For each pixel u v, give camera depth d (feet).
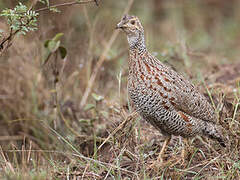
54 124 36.19
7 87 39.09
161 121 27.58
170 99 26.96
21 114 38.42
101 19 43.47
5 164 27.78
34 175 24.88
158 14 69.21
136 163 27.58
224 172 26.43
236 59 52.49
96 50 43.21
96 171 26.86
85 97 38.91
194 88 28.84
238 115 30.68
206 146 29.30
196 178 25.52
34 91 38.45
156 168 26.61
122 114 32.50
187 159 28.27
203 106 28.43
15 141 36.68
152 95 26.89
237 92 33.83
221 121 29.37
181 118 27.58
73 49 40.57
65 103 38.91
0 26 32.53
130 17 27.66
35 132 36.50
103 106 37.45
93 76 40.01
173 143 31.04
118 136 29.04
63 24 39.01
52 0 33.96
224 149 28.76
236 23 68.03
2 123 38.63
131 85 27.55
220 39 62.18
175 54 42.16
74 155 29.35
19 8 25.27
